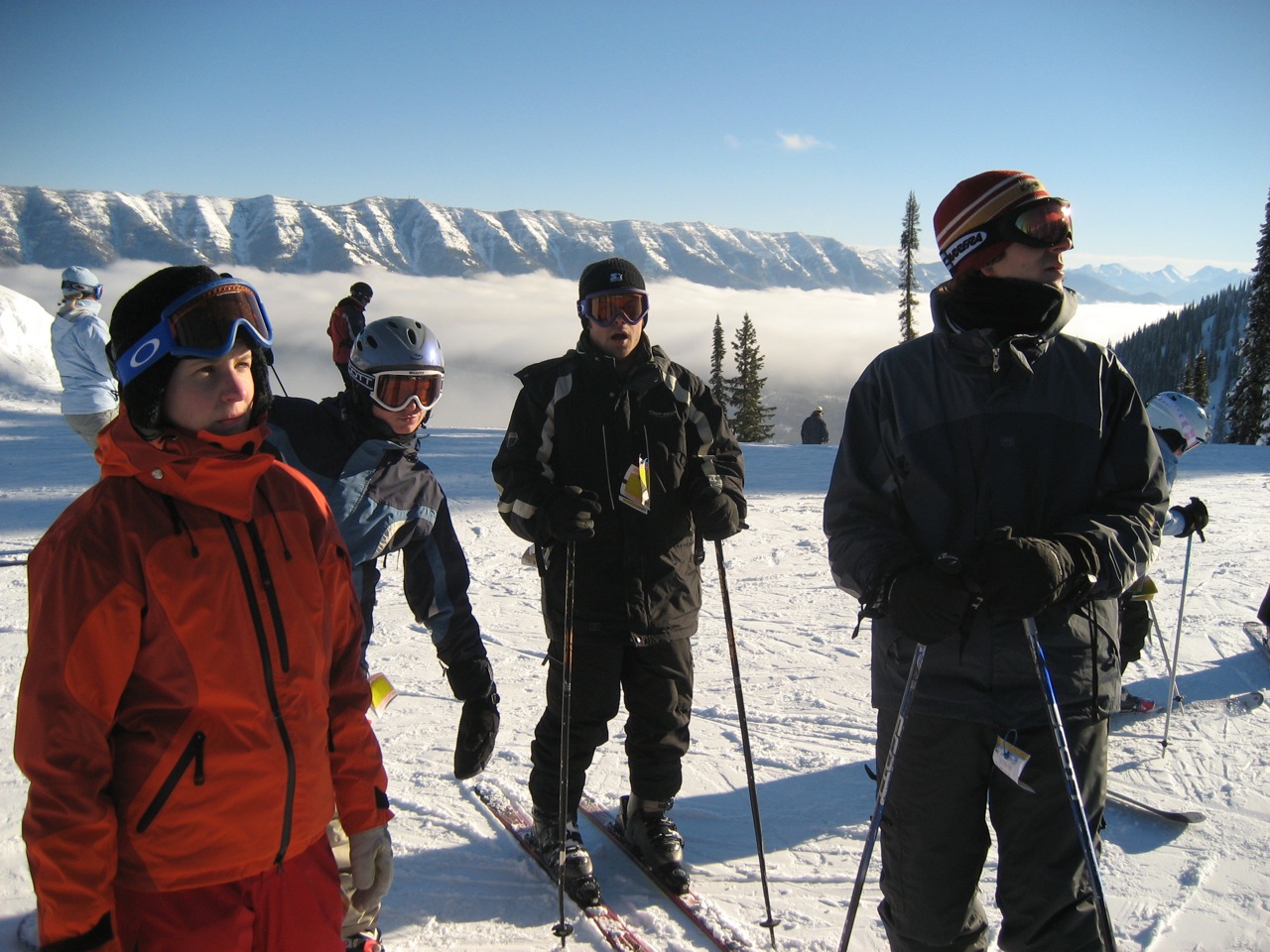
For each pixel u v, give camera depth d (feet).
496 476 9.27
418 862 9.62
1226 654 16.17
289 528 5.17
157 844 4.72
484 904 8.92
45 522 25.61
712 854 9.99
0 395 61.36
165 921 4.78
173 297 4.65
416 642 16.70
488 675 8.27
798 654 16.65
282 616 5.01
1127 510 6.53
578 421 9.04
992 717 6.40
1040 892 6.41
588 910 8.79
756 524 29.35
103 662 4.53
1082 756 6.40
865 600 6.57
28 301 71.72
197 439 4.78
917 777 6.64
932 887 6.62
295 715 5.06
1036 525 6.56
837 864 9.78
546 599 9.37
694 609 9.39
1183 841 10.08
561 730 9.08
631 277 9.00
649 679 9.32
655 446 9.04
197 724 4.75
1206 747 12.39
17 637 15.53
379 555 7.91
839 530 6.98
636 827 9.73
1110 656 6.63
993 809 6.74
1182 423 13.10
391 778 11.43
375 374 7.52
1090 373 6.70
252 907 5.00
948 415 6.72
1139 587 12.57
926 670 6.59
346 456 7.68
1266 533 26.94
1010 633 6.43
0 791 10.42
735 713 13.85
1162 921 8.61
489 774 11.46
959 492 6.66
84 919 4.36
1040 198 6.55
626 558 8.96
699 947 8.32
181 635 4.68
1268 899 8.93
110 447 4.78
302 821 5.14
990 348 6.53
